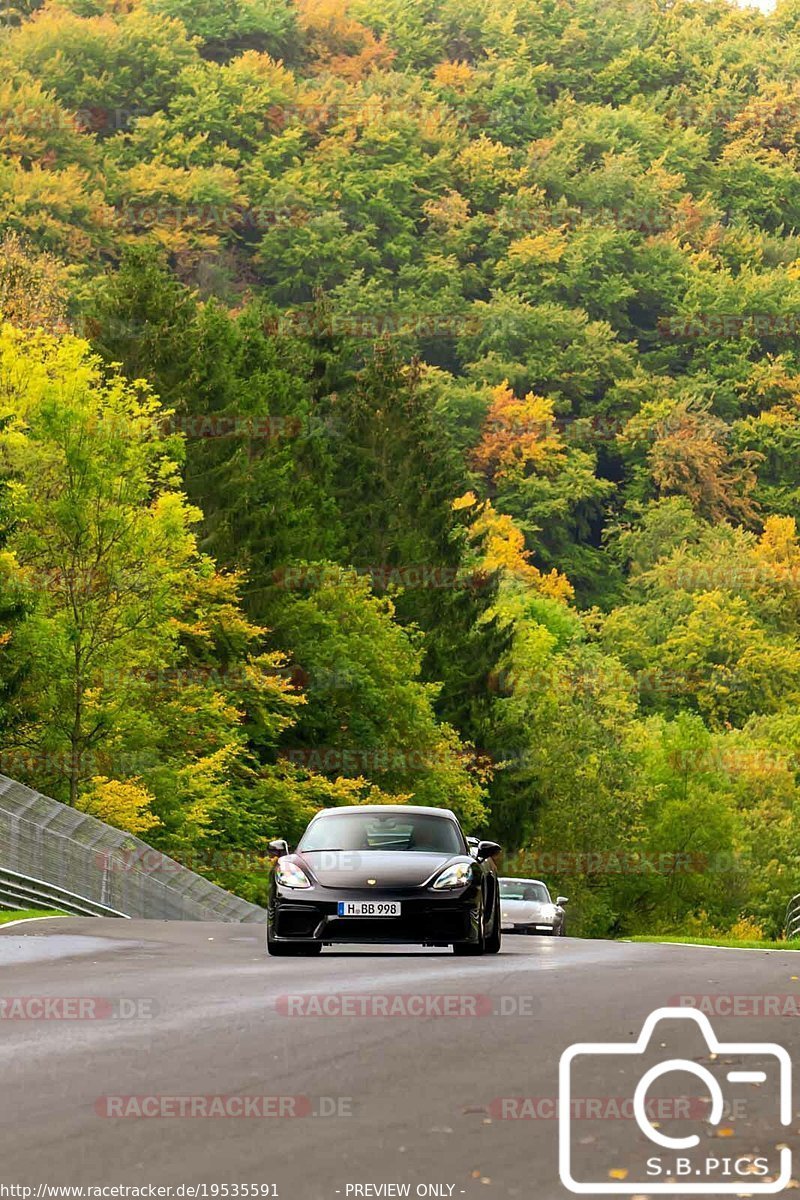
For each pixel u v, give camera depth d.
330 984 26.08
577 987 25.31
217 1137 13.96
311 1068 17.45
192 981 26.75
